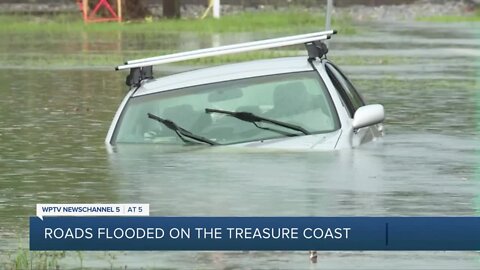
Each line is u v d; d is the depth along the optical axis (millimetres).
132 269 25922
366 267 25828
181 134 38406
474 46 112375
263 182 34406
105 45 117125
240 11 188250
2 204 32594
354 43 118312
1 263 26594
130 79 39312
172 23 157500
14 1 197000
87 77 76812
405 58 96188
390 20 172000
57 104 58000
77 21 163875
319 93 38000
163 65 89375
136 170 36562
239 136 38062
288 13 171500
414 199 32375
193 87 38281
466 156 39562
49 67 86688
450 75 77562
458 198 32594
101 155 39094
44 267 26141
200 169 36156
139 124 39000
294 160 36875
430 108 55125
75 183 35281
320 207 31188
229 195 32844
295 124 37844
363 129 39312
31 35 138625
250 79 38062
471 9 192875
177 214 30344
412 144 41906
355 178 35219
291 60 38812
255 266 26016
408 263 26094
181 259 26734
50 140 44281
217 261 26547
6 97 61875
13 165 38719
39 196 33594
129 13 170375
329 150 37156
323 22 153625
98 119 51219
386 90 65438
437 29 145750
